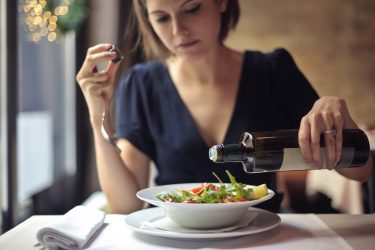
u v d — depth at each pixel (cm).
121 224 110
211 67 157
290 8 428
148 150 165
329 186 304
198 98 160
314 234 100
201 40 135
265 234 100
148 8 136
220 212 93
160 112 163
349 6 427
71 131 389
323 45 431
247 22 430
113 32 380
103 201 303
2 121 254
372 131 352
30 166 333
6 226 255
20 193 318
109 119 137
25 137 326
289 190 343
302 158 101
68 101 387
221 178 154
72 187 394
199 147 156
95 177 393
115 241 96
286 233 101
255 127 156
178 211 94
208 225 96
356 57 431
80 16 320
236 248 90
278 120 162
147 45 165
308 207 340
